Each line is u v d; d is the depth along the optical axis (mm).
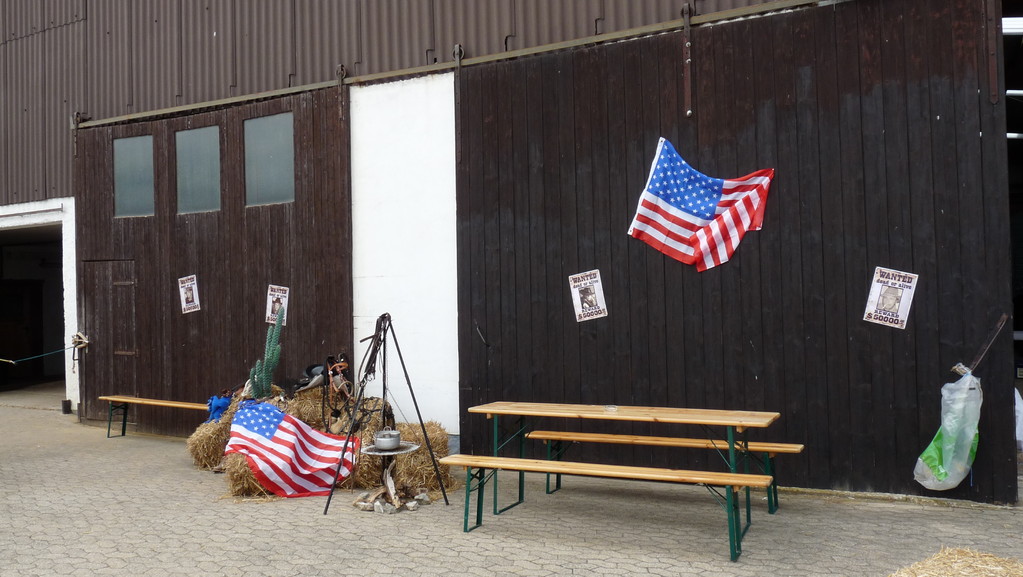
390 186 8328
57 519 5863
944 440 5906
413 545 5133
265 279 9047
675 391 6938
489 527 5547
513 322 7617
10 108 11703
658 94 7039
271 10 9125
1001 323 5879
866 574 4477
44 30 11219
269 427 6762
